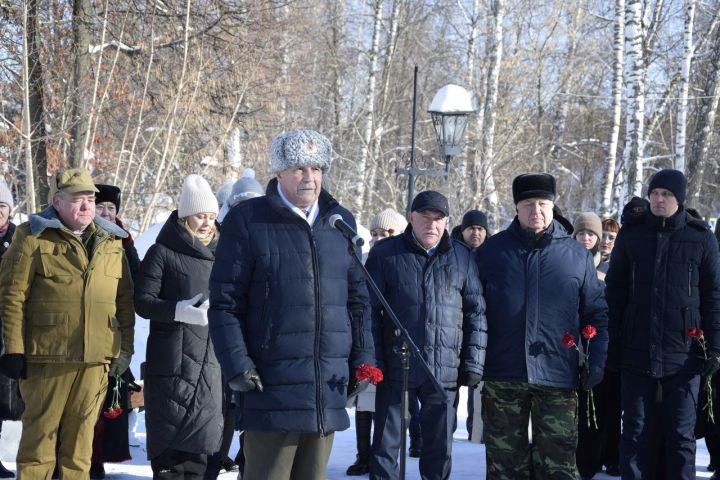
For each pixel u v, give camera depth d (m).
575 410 6.00
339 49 31.89
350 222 4.57
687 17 22.16
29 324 5.61
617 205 22.53
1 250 6.94
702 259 6.37
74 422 5.71
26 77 11.64
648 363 6.34
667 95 27.56
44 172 13.33
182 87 14.18
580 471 7.38
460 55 33.34
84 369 5.69
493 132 23.89
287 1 18.88
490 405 6.14
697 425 7.24
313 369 4.32
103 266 5.72
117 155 15.13
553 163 31.72
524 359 5.94
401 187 28.61
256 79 17.25
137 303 5.84
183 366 5.88
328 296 4.39
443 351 6.04
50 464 5.67
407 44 33.84
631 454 6.39
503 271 6.07
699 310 6.38
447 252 6.16
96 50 13.80
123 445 6.92
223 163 17.38
